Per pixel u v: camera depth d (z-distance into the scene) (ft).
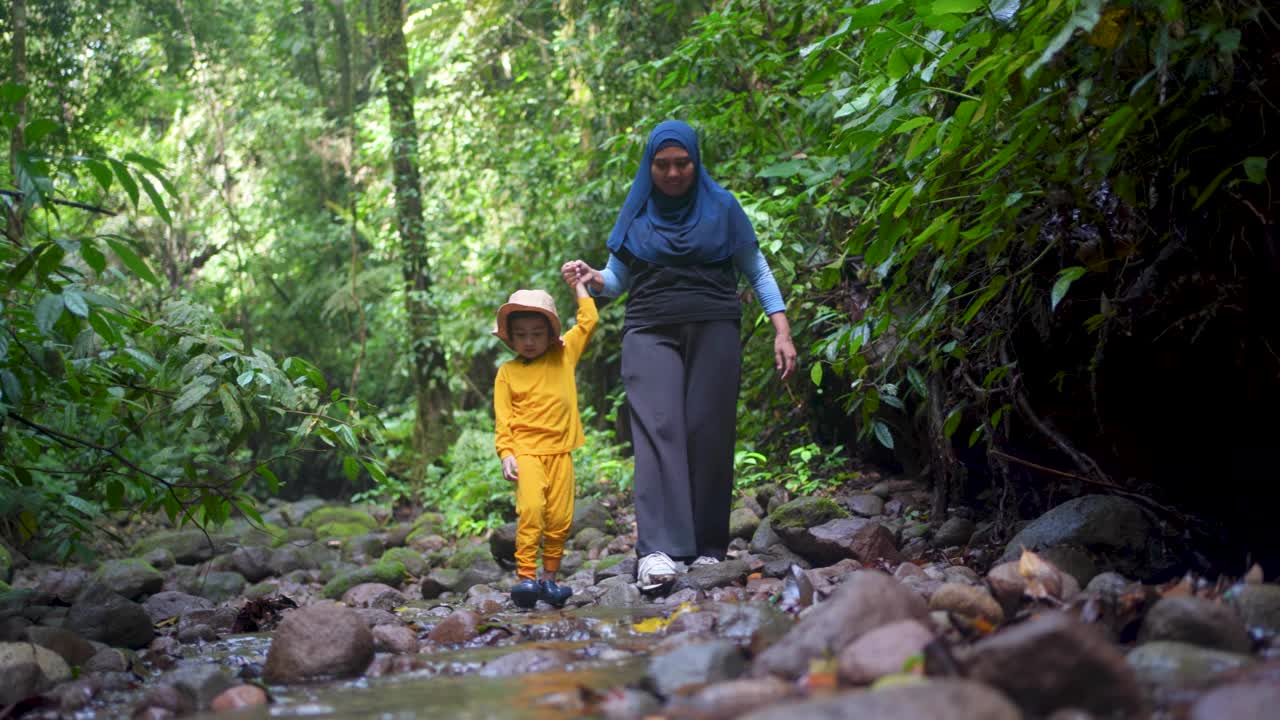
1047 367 13.35
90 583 16.70
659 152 13.28
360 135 43.42
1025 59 8.10
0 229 10.14
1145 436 12.44
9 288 9.97
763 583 12.00
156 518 29.12
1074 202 9.62
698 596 11.82
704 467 13.41
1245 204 9.80
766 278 13.93
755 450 21.29
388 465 32.42
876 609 7.15
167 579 18.89
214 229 48.49
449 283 35.01
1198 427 11.71
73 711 7.86
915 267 13.57
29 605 14.14
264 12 48.39
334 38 50.70
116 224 41.78
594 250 28.53
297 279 48.06
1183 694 5.84
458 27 38.78
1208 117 9.12
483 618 11.56
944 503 15.01
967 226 11.23
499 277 31.91
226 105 48.98
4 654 8.46
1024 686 5.62
